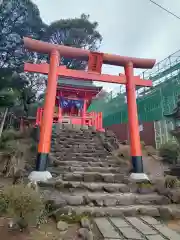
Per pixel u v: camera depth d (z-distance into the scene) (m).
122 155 10.04
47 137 6.89
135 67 9.10
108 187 5.64
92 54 8.47
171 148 11.68
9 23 18.19
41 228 3.61
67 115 16.98
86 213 4.25
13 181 6.02
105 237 3.32
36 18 19.88
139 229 3.71
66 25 23.17
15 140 10.14
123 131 20.33
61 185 5.39
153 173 9.07
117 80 8.60
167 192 5.58
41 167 6.43
